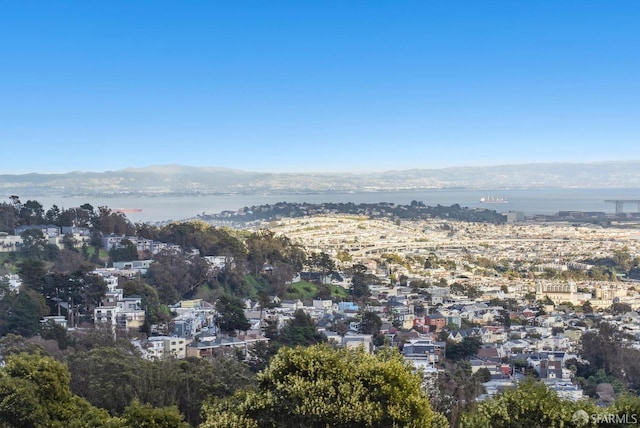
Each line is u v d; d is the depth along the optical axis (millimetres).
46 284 135125
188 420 72500
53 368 60375
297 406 44219
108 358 77500
